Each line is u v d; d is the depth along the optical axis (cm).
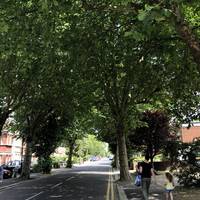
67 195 2158
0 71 2591
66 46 1627
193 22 1592
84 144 11725
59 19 1523
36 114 3981
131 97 3150
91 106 3544
